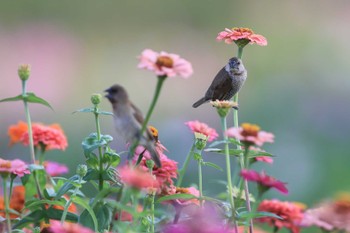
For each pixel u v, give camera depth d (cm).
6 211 482
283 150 1323
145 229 491
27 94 523
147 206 513
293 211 519
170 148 1210
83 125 1599
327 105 1530
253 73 1936
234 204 499
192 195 474
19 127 613
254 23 2203
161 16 2225
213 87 718
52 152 1268
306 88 1683
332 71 1873
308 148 1348
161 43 2180
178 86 1898
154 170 505
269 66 1969
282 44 2061
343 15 2131
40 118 1706
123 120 432
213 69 2059
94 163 506
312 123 1461
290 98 1614
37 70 1936
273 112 1549
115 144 1277
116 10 2184
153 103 420
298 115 1519
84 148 498
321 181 1247
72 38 2084
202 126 522
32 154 543
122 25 2181
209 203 515
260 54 2025
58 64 1978
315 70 1884
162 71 407
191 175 1162
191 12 2231
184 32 2209
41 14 2106
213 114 1703
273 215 456
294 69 1920
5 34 2019
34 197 571
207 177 1161
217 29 2220
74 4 2136
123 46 2139
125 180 431
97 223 477
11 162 480
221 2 2234
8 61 1942
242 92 1702
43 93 1878
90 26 2150
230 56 2098
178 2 2231
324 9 2169
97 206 492
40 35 2044
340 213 424
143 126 424
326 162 1300
